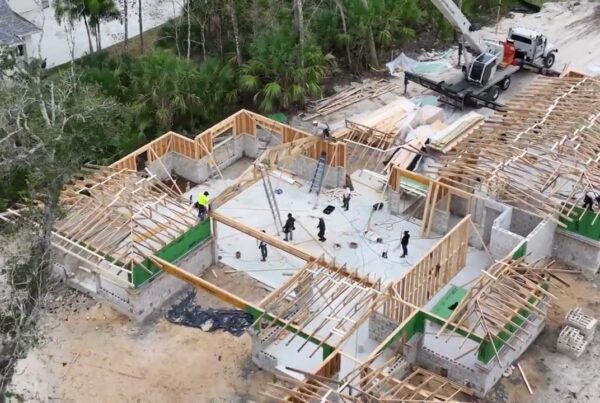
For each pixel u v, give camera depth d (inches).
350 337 1127.6
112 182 1285.7
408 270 1156.5
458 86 1705.2
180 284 1229.1
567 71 1665.8
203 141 1460.4
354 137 1540.4
